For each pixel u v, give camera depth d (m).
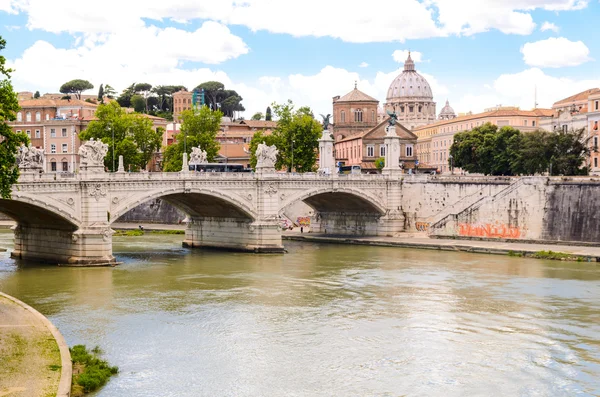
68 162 164.50
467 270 85.75
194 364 49.16
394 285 76.31
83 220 84.94
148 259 94.75
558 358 50.81
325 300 69.00
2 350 42.16
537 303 67.06
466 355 51.50
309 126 139.12
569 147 130.38
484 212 108.44
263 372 47.75
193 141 136.75
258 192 101.44
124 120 137.00
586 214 99.56
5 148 54.66
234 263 91.94
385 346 53.69
